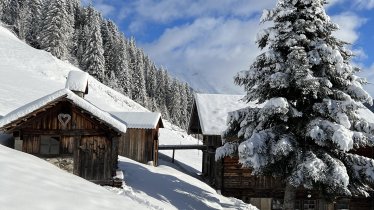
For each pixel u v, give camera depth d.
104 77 82.25
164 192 20.97
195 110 34.25
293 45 17.33
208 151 30.64
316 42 17.38
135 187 20.33
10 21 96.00
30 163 8.14
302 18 18.00
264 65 18.50
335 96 17.52
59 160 20.11
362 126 17.45
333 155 17.47
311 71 16.84
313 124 16.75
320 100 17.72
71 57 83.62
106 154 20.41
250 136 17.94
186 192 22.58
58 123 20.22
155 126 29.92
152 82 118.06
